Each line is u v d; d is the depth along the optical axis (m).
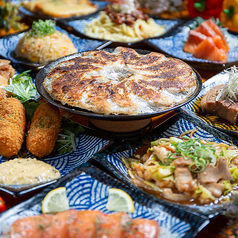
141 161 0.58
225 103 0.66
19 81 0.71
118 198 0.51
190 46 0.86
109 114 0.55
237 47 0.87
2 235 0.46
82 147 0.60
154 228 0.48
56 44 0.83
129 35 0.92
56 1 1.08
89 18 0.98
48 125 0.59
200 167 0.53
